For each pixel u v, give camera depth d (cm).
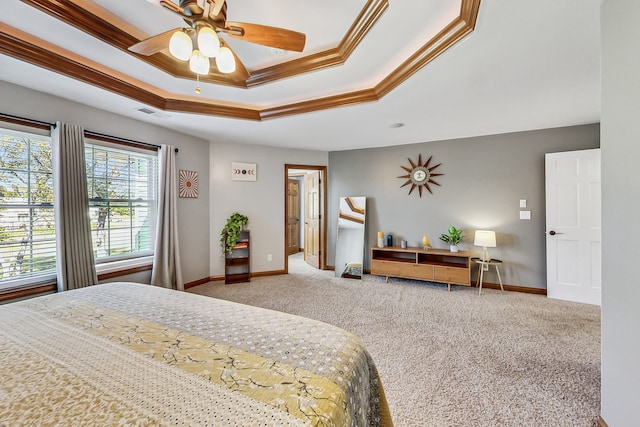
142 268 338
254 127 364
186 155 398
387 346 233
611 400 135
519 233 385
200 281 421
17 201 242
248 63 239
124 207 327
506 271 393
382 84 252
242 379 83
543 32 166
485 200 405
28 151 248
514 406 163
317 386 80
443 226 434
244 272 463
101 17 183
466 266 392
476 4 145
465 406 164
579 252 339
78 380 82
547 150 368
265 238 480
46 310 137
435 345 235
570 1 141
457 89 246
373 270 443
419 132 389
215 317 130
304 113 308
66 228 256
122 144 314
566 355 218
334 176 518
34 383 80
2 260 234
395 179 468
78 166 266
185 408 70
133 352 98
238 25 147
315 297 362
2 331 115
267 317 131
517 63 202
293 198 731
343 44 208
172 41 135
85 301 150
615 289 132
